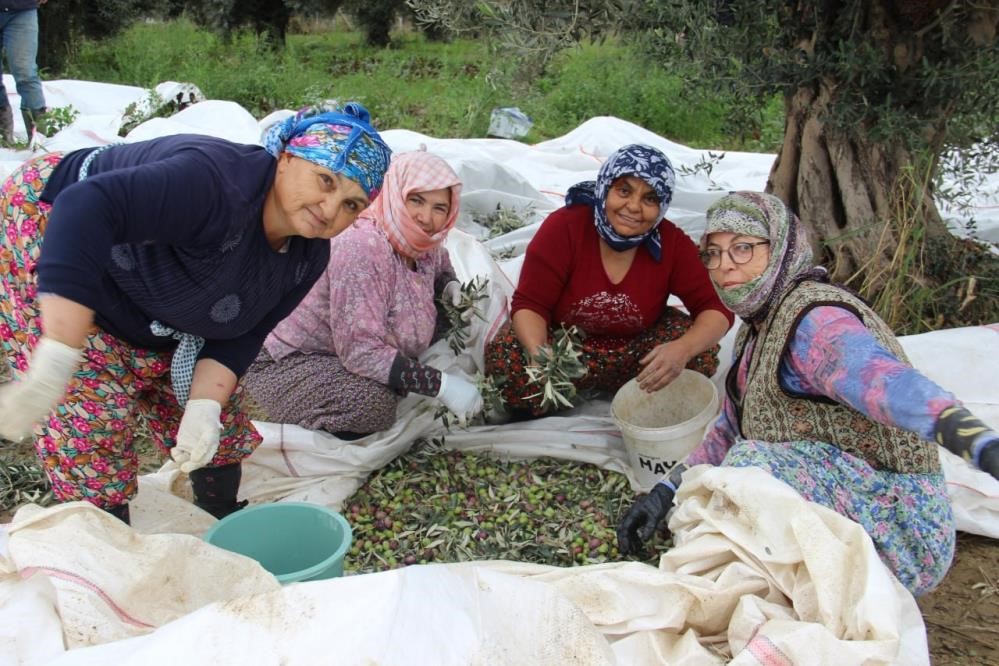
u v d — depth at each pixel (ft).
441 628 6.28
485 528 11.07
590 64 35.88
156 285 7.96
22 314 8.27
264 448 11.55
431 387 11.60
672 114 32.40
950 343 12.49
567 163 23.21
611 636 8.02
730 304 9.15
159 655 6.15
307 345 12.16
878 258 15.19
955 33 12.61
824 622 7.47
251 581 7.66
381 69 44.50
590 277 12.66
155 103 26.12
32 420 6.46
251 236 7.98
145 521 10.02
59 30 43.57
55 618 6.98
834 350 8.10
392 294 12.00
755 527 8.11
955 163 16.02
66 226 6.64
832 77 13.61
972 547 11.13
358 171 7.68
